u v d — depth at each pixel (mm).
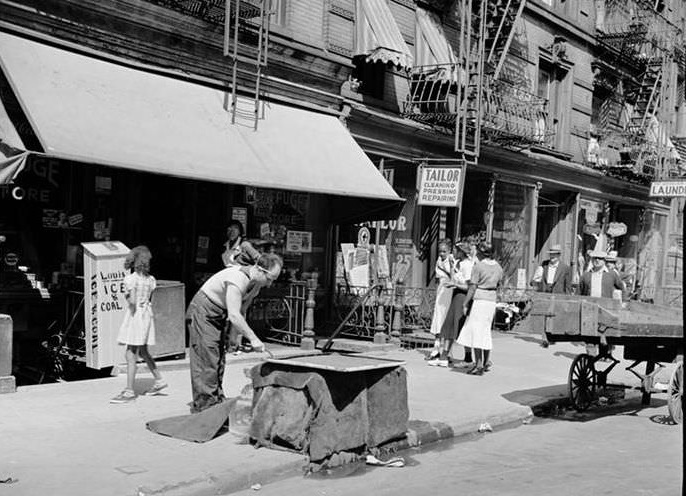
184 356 10844
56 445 6445
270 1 11953
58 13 9633
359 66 14938
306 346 12320
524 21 19812
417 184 15773
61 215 10555
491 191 18672
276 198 13562
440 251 12812
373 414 7137
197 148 10266
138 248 8359
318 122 13211
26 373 10141
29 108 8602
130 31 10430
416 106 15828
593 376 10508
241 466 6148
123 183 11258
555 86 21797
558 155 21297
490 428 8641
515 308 17922
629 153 23891
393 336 14000
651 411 10320
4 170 8203
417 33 16078
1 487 5344
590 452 7797
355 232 15336
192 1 10672
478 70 15797
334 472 6555
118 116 9617
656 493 6219
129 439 6754
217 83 11750
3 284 9828
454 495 6023
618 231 24000
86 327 9602
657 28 26609
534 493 6141
